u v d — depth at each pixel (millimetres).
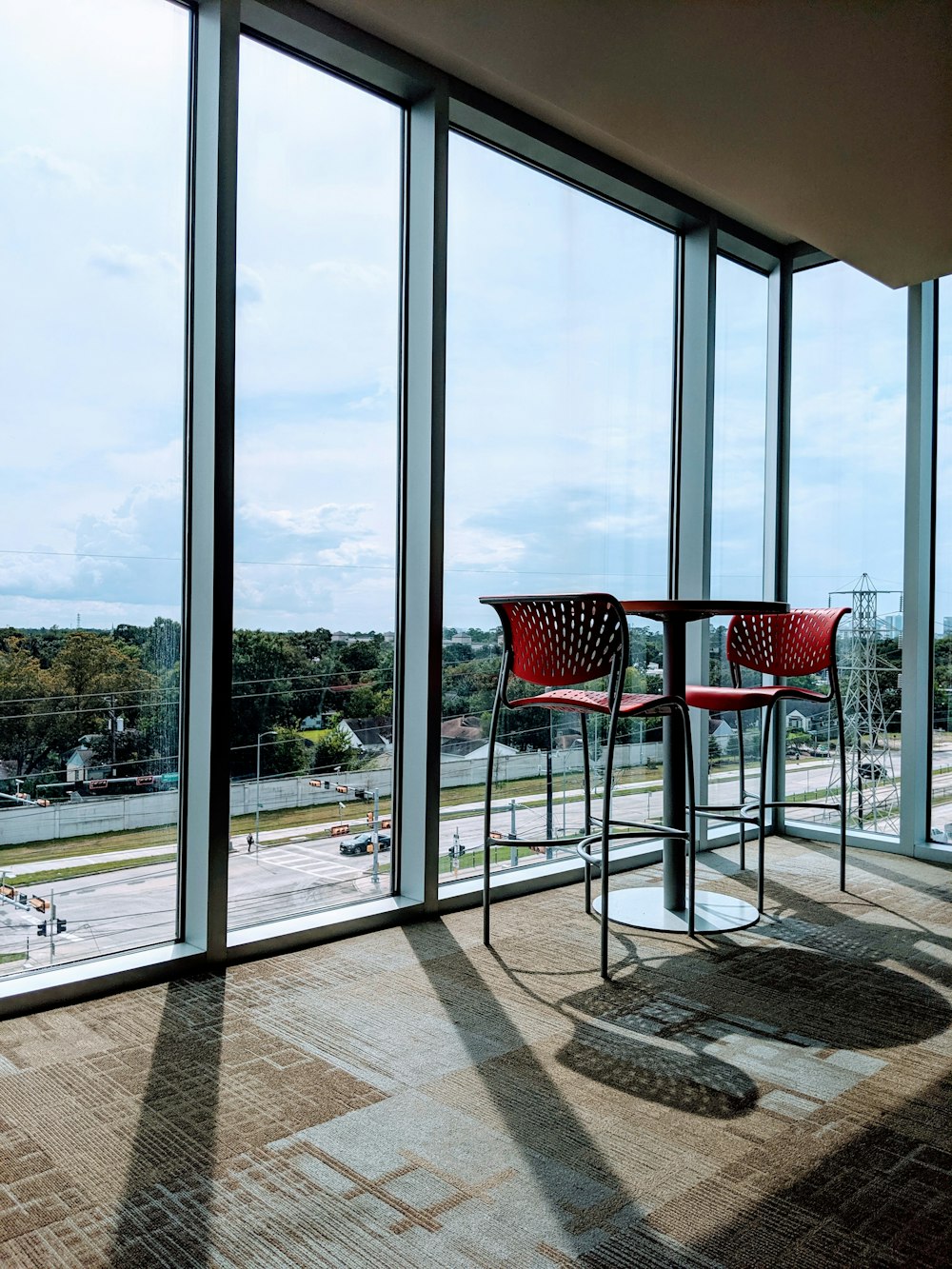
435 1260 1454
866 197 3512
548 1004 2516
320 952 2941
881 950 3016
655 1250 1485
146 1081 2043
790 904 3555
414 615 3400
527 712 3881
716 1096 2004
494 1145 1791
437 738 3385
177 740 2836
